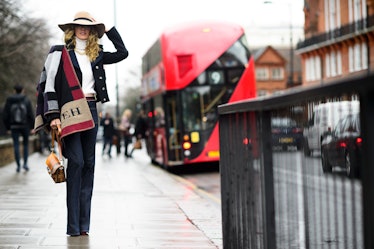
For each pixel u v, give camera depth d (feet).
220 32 73.05
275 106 13.46
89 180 23.89
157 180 51.34
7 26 124.36
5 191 39.99
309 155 12.07
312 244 12.17
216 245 22.11
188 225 26.71
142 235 23.93
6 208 31.27
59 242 22.04
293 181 13.06
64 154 23.35
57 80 22.98
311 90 11.34
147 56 92.17
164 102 73.26
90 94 23.50
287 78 388.98
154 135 85.30
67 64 23.03
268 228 14.61
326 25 206.69
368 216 9.77
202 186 58.44
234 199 18.03
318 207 11.82
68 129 22.61
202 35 72.90
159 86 77.51
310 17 217.97
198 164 92.84
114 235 23.81
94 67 23.66
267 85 386.93
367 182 9.75
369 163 9.62
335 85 10.32
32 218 27.76
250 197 16.12
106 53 24.50
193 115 72.33
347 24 186.80
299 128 12.51
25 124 58.29
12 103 58.03
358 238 10.19
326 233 11.48
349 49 190.19
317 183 11.77
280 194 13.97
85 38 23.66
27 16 126.72
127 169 68.49
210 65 72.23
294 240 13.17
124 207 32.76
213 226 26.37
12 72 136.05
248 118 16.05
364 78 9.32
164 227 26.04
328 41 200.85
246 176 16.43
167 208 32.37
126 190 42.22
